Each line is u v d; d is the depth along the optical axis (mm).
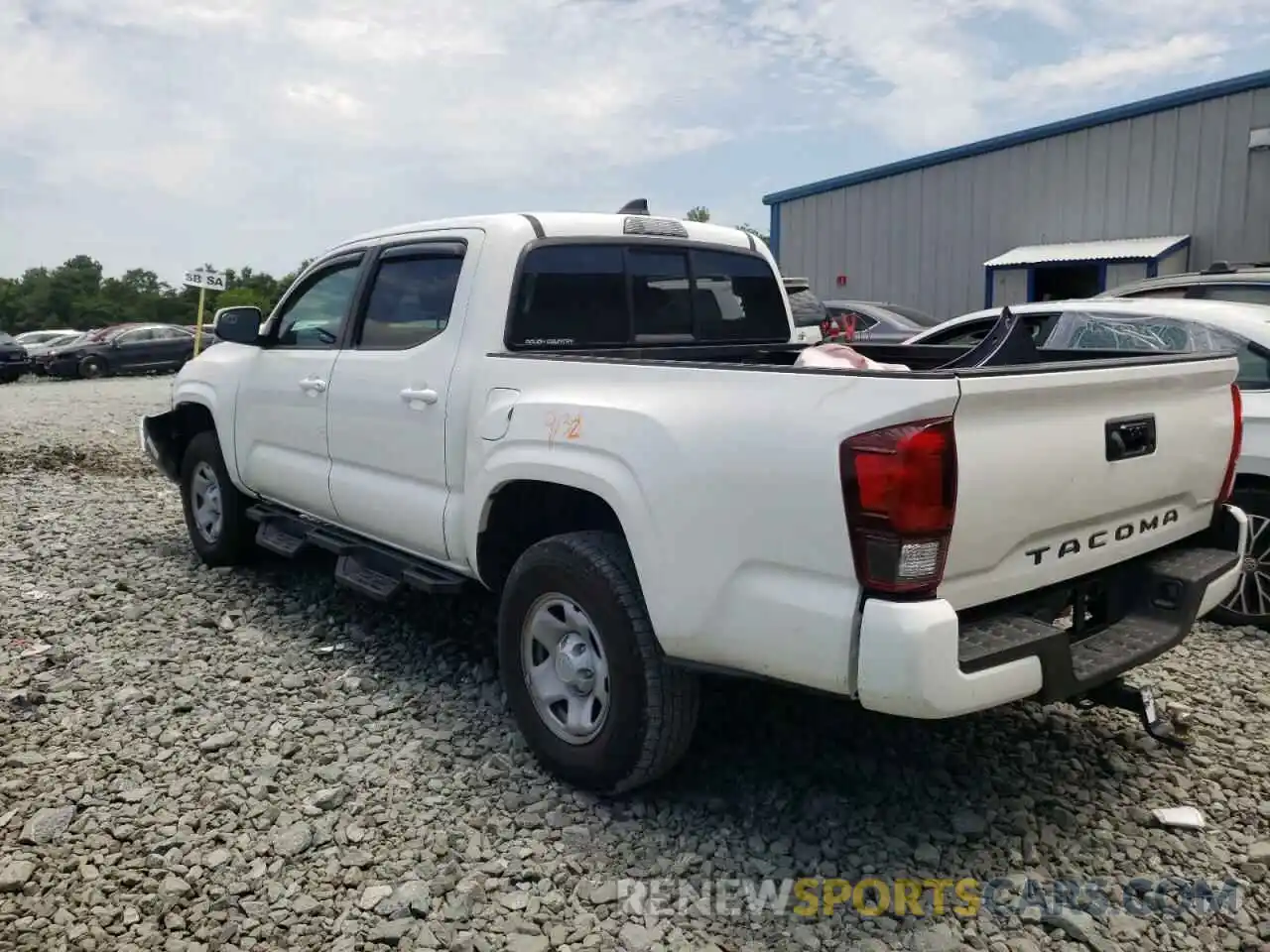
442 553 4254
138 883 3033
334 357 4871
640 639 3252
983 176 17938
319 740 3941
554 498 3814
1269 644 4984
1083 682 2977
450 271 4297
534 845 3227
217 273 11164
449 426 4090
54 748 3881
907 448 2596
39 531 7387
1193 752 3844
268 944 2779
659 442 3125
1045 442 2900
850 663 2729
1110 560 3285
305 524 5340
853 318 12625
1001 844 3248
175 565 6379
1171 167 15703
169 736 3949
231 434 5762
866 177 19516
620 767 3334
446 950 2756
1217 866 3135
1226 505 3807
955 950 2752
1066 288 17047
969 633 2857
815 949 2754
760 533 2889
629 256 4551
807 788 3572
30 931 2818
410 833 3295
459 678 4551
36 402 19000
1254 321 5355
